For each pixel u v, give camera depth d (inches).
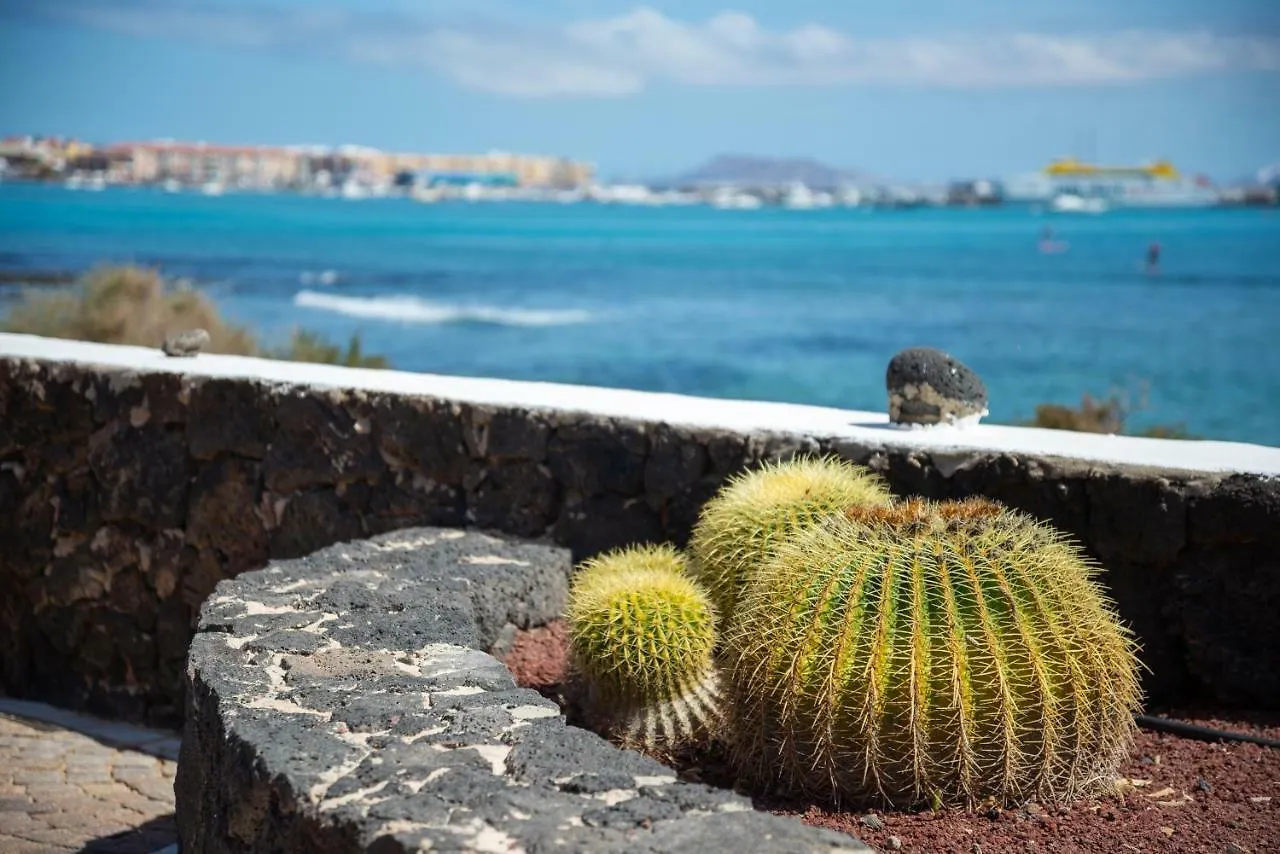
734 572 185.0
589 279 2359.7
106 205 4776.1
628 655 176.7
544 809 120.4
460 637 179.6
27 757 259.1
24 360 298.5
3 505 303.0
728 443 233.3
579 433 246.1
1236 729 187.9
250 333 650.8
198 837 156.6
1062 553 158.2
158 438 283.7
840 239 3641.7
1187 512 197.8
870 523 159.9
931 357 234.7
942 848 143.2
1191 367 1302.9
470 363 1336.1
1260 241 3191.4
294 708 150.5
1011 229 4153.5
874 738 148.7
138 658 287.3
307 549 270.4
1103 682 151.2
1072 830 147.6
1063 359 1396.4
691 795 123.5
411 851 112.6
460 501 257.8
